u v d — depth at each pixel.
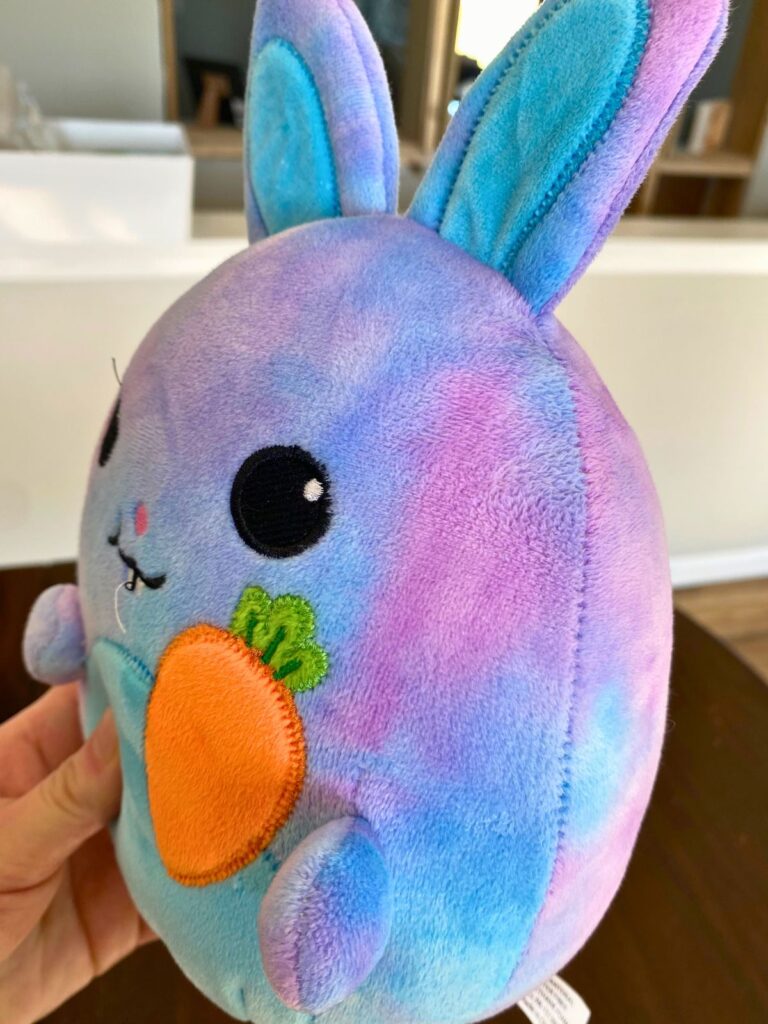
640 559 0.25
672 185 1.57
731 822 0.59
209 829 0.26
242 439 0.25
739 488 1.40
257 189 0.34
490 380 0.24
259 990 0.27
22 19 1.03
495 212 0.26
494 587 0.23
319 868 0.22
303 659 0.24
